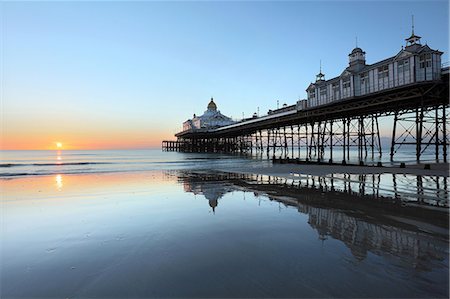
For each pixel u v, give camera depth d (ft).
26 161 160.15
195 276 15.79
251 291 13.92
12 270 17.03
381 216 28.37
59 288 14.71
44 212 33.01
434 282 14.58
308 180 57.62
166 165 120.57
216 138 315.78
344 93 96.07
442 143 80.02
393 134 97.60
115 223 27.76
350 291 13.70
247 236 23.16
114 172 89.35
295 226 25.95
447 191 40.96
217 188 50.67
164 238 22.94
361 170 72.18
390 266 16.72
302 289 14.01
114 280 15.48
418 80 70.64
